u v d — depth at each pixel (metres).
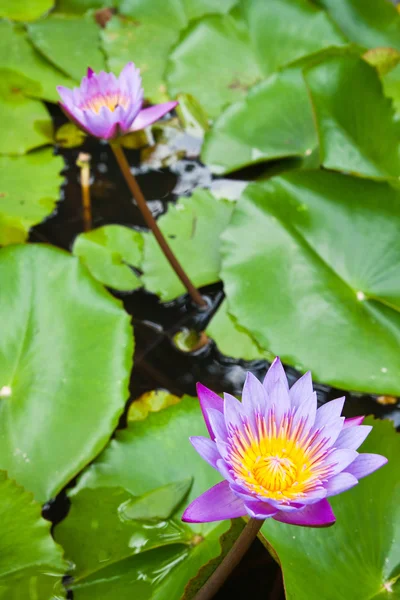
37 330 1.37
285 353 1.39
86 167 1.60
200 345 1.45
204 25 1.78
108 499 1.29
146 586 1.25
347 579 1.23
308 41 1.76
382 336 1.39
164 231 1.53
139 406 1.39
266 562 1.29
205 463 1.30
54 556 1.25
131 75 1.38
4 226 1.52
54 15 1.98
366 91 1.55
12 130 1.62
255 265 1.44
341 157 1.49
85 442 1.31
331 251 1.45
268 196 1.47
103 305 1.39
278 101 1.63
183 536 1.27
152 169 1.62
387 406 1.40
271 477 1.15
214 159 1.59
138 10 1.91
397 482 1.28
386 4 1.86
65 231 1.54
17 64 1.74
